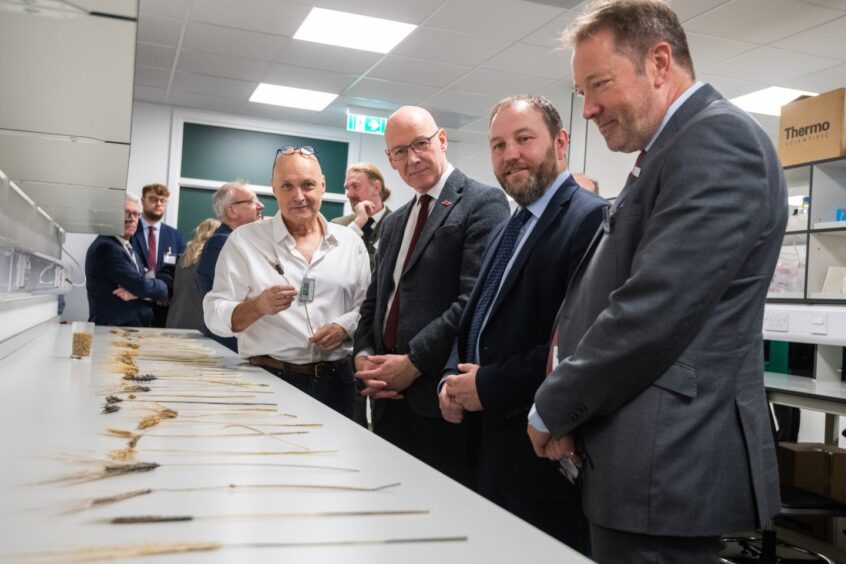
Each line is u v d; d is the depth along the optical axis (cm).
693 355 99
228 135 672
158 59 521
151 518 67
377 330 200
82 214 311
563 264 148
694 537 98
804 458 296
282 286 197
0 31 117
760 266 103
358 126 629
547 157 159
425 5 409
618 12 111
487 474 160
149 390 149
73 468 84
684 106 108
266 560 58
